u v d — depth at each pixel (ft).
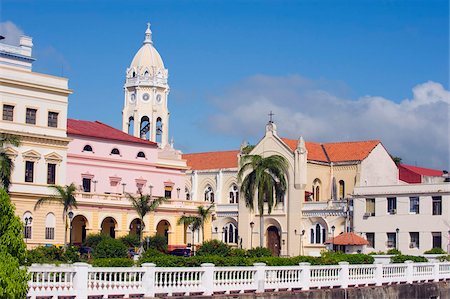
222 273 115.44
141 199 280.72
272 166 264.52
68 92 279.49
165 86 459.73
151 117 451.94
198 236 339.36
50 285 96.53
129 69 460.96
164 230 326.44
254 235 348.79
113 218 299.38
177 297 107.96
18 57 278.87
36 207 266.57
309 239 331.57
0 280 70.69
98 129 333.21
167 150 356.79
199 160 401.29
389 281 146.30
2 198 75.25
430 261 173.27
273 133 350.23
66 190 266.77
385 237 295.28
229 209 360.69
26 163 266.77
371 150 348.79
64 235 271.69
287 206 339.36
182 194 351.87
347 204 314.14
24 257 76.02
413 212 289.33
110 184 322.14
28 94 268.82
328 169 351.25
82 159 312.29
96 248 230.07
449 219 280.72
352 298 134.72
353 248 260.62
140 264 127.54
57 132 276.82
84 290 99.04
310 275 129.90
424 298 153.79
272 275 122.62
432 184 285.84
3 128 260.62
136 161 333.01
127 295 103.86
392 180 356.59
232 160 388.16
